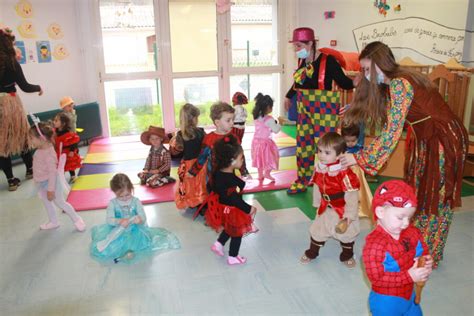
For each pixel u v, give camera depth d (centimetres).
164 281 239
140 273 247
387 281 149
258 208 337
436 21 515
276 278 239
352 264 248
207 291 228
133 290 230
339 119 326
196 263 257
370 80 218
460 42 489
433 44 523
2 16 491
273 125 383
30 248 281
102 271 251
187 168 324
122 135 624
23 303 220
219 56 630
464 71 408
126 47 593
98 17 571
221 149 242
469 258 255
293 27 639
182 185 328
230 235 249
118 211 269
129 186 265
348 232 240
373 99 221
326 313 207
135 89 612
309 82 326
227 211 247
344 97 441
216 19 615
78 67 580
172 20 600
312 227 251
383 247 147
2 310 215
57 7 545
